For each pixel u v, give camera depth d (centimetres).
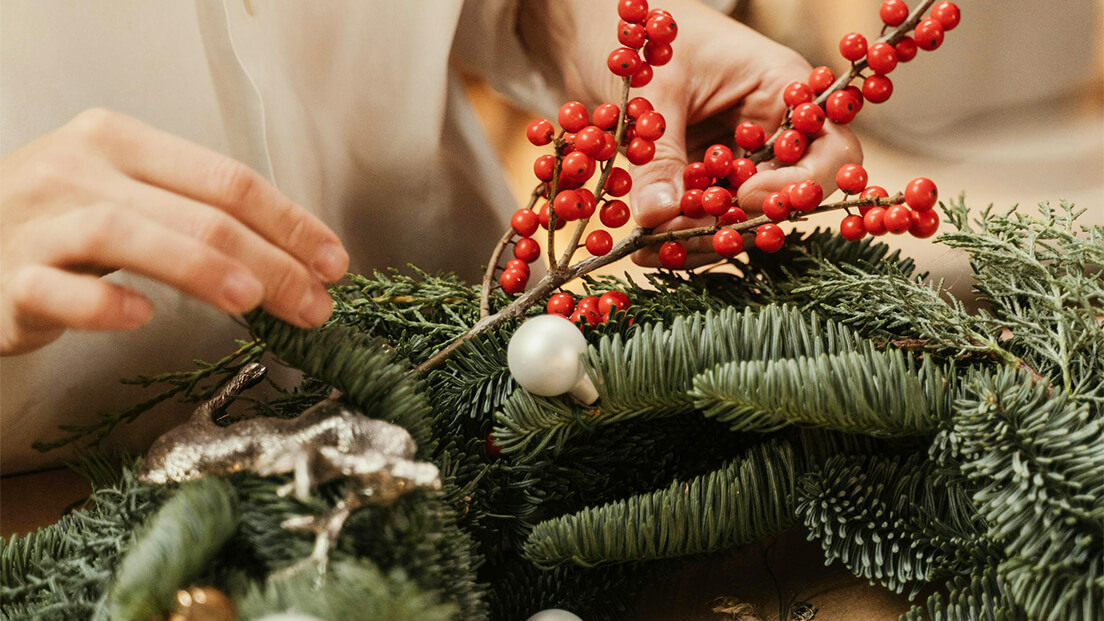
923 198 55
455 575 51
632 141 58
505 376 57
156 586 47
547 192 60
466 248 86
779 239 57
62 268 51
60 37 68
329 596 46
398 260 84
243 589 48
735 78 71
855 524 55
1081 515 50
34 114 68
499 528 57
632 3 56
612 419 55
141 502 51
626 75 56
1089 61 94
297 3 74
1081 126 96
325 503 49
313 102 76
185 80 72
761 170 64
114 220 50
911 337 58
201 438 50
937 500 55
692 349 54
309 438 49
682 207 60
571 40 81
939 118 98
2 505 64
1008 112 97
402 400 52
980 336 55
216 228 50
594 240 60
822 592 58
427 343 60
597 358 54
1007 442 51
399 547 49
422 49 77
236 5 72
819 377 53
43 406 67
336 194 79
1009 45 94
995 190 95
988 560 53
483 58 85
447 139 84
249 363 59
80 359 68
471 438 59
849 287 58
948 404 53
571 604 57
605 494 59
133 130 52
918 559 54
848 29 94
